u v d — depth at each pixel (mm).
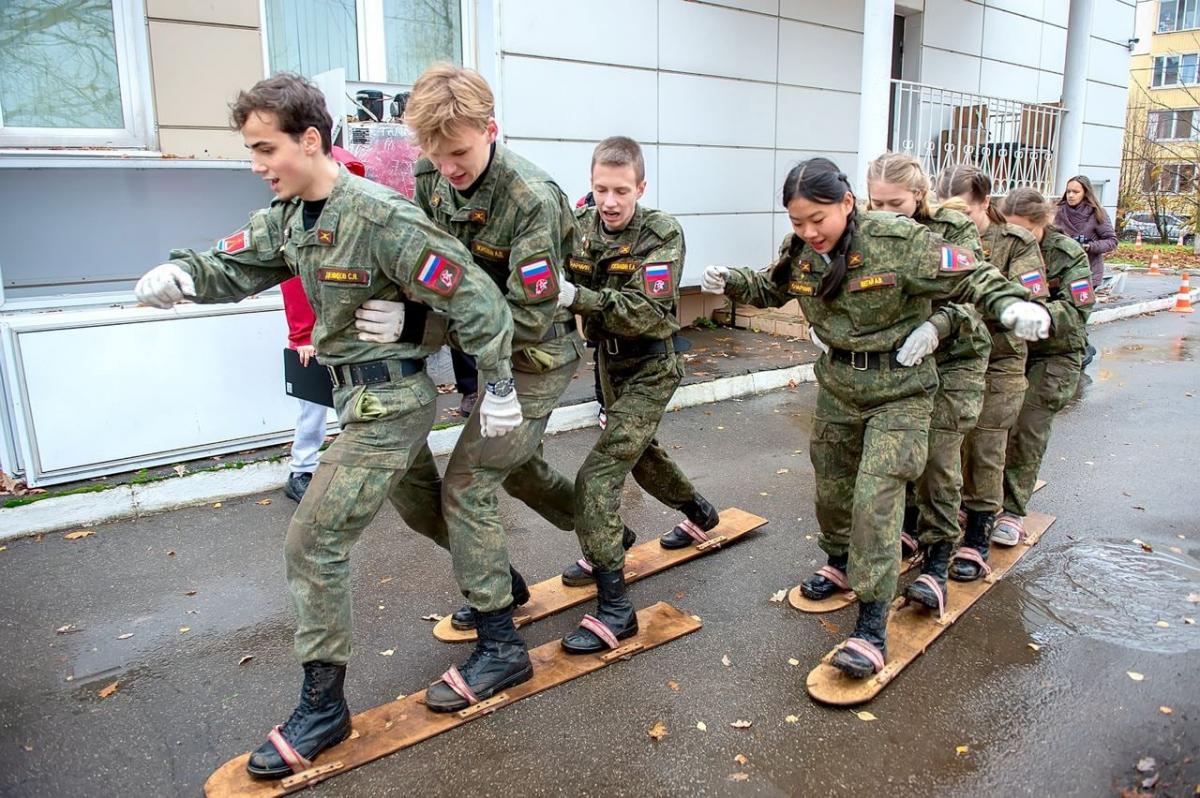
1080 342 3709
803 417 6133
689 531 3832
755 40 8344
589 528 2959
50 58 4887
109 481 4281
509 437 2631
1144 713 2672
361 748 2463
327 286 2307
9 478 4254
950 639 3125
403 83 6469
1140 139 27906
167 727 2641
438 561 3807
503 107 6641
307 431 4371
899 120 8938
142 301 2285
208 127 5305
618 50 7273
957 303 2865
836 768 2412
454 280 2295
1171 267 17844
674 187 7969
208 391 4555
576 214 3289
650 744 2518
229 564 3781
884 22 7348
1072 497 4629
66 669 2959
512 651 2746
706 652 3027
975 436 3502
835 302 2824
